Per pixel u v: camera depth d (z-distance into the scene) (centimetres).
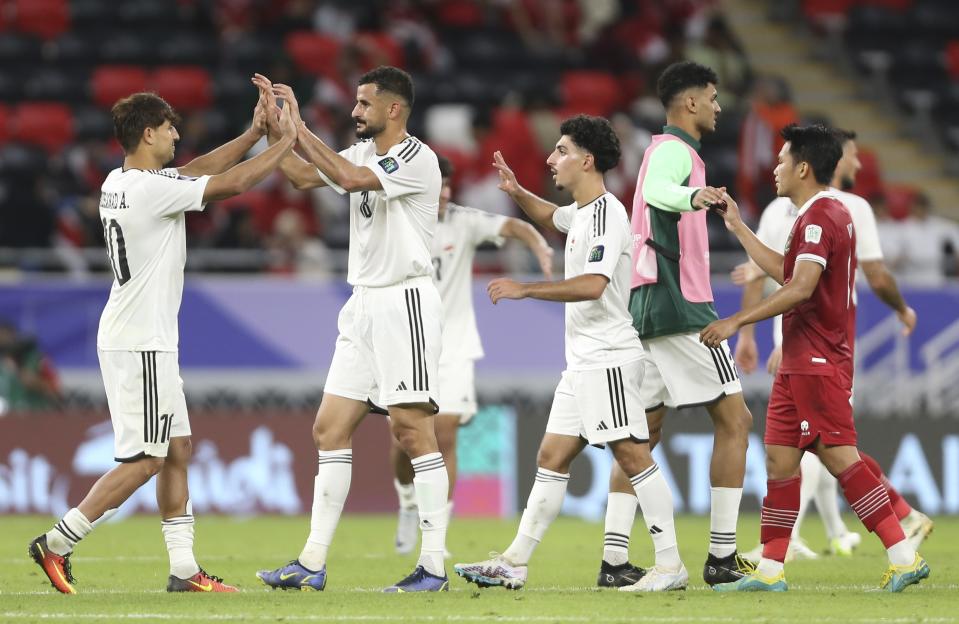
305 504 5034
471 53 7600
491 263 5572
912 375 5422
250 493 5031
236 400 5325
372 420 5075
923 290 5450
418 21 7512
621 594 2588
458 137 6544
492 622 2181
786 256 2662
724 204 2692
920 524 3256
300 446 5062
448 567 3300
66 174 6375
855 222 3450
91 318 5262
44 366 5188
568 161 2688
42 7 7488
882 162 7462
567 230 2931
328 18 7525
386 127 2686
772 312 2556
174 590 2639
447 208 3516
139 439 2580
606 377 2656
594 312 2672
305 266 5612
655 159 2783
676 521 4803
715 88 2859
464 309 3531
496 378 5341
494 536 4194
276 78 6581
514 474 5056
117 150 6600
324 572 2673
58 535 2573
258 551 3747
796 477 2669
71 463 5031
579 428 2711
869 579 2984
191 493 5016
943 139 7525
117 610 2327
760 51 8012
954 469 5066
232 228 5959
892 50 8062
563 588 2759
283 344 5350
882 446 5069
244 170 2609
